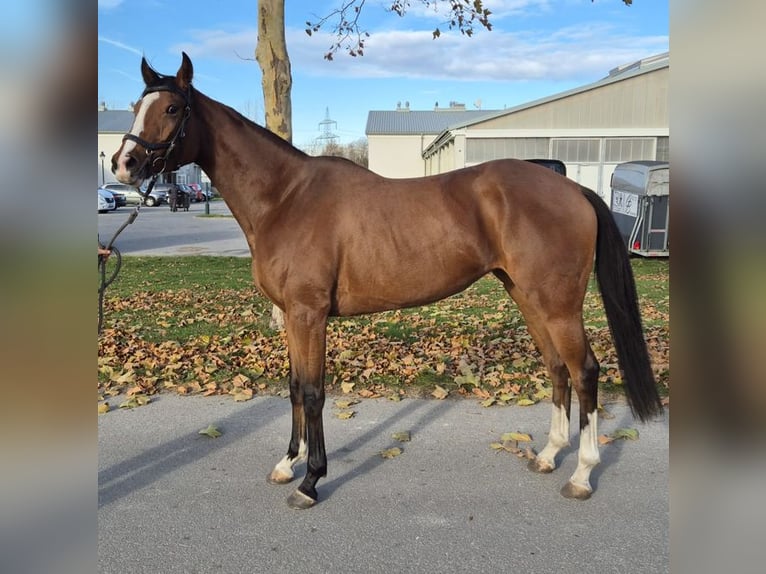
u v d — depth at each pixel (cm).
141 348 521
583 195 295
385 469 313
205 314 677
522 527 256
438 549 241
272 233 289
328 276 282
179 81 282
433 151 3303
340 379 448
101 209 2673
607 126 2267
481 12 598
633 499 279
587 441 287
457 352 507
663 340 539
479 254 291
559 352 289
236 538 251
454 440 347
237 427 368
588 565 229
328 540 249
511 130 2298
